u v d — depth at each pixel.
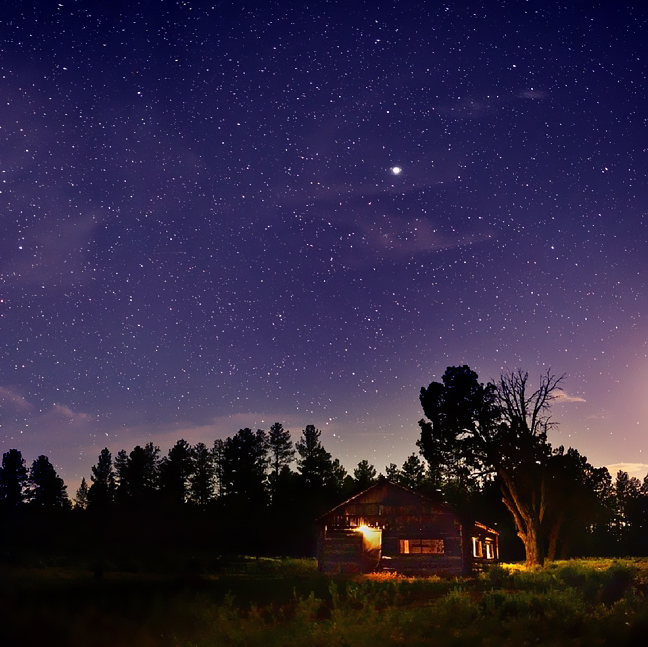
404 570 38.47
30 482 90.19
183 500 87.56
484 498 65.81
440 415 48.34
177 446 94.00
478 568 39.72
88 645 14.21
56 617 16.50
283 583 26.81
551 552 53.62
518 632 12.42
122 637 14.66
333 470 96.06
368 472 97.19
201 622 14.55
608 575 23.12
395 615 14.27
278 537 70.06
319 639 12.63
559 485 53.91
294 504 78.00
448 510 39.09
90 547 55.09
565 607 14.94
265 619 16.59
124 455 97.00
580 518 57.38
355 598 18.66
